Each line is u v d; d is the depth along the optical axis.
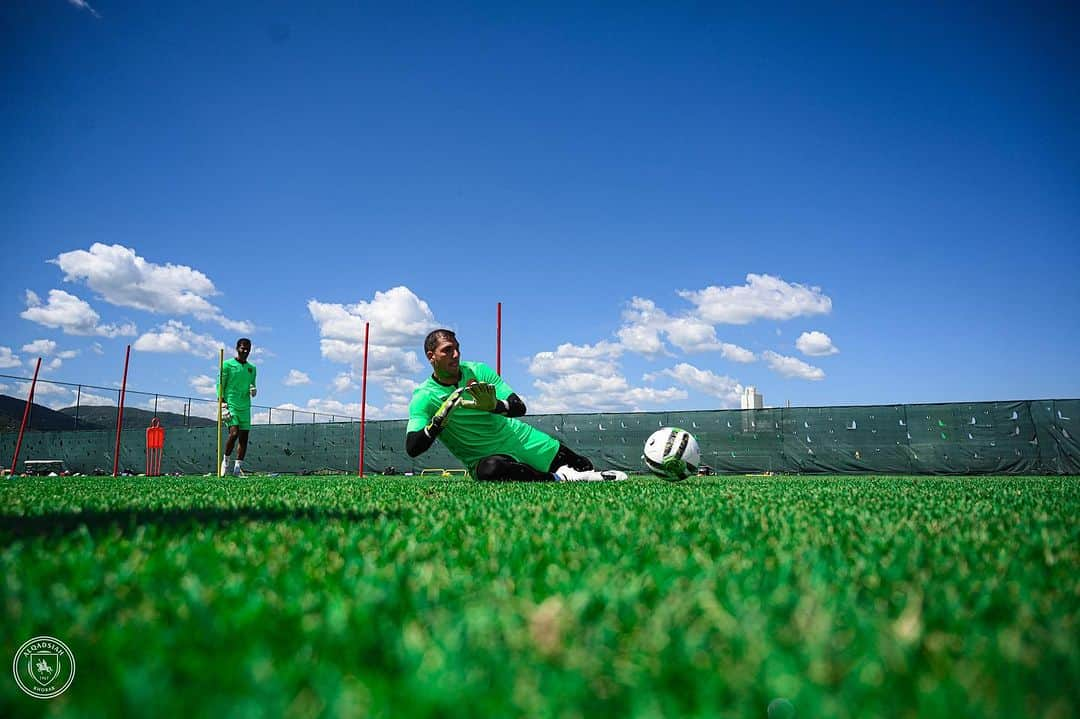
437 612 0.77
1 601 0.81
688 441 4.60
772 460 12.04
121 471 17.39
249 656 0.62
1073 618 0.75
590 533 1.50
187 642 0.68
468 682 0.55
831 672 0.57
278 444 15.63
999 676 0.56
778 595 0.83
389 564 1.12
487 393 4.04
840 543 1.37
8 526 1.58
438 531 1.55
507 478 4.37
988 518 1.92
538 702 0.52
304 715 0.50
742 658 0.61
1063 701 0.51
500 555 1.21
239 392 9.12
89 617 0.76
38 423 18.23
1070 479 5.93
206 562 1.09
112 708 0.52
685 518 1.89
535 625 0.67
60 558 1.12
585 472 4.66
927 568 1.09
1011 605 0.82
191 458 16.70
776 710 0.51
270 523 1.67
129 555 1.18
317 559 1.15
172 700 0.52
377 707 0.51
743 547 1.33
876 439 11.55
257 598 0.81
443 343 4.19
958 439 11.09
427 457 14.34
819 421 11.88
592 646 0.64
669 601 0.81
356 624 0.72
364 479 5.97
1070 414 10.55
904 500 2.71
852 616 0.74
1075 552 1.25
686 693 0.55
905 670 0.58
